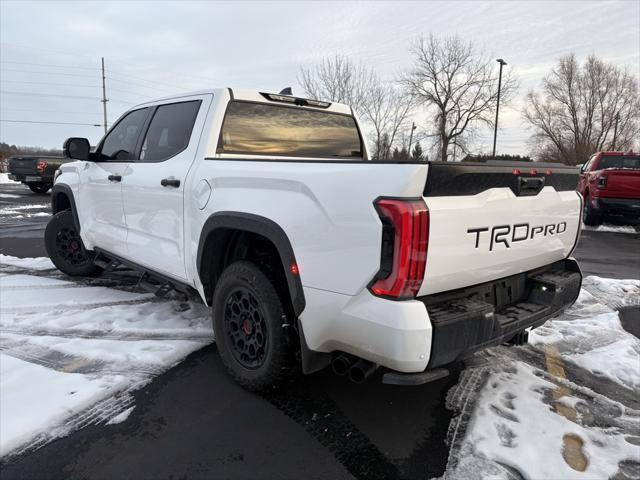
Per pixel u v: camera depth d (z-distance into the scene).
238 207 2.87
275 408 2.83
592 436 2.57
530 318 2.74
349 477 2.26
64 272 5.51
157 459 2.36
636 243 9.56
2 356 3.40
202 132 3.46
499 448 2.44
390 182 2.14
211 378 3.18
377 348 2.21
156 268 3.83
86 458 2.35
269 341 2.78
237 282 2.92
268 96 3.80
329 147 4.31
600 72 44.97
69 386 2.98
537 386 3.12
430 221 2.12
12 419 2.61
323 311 2.42
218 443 2.49
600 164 12.42
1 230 9.48
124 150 4.34
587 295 5.30
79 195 4.91
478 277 2.50
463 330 2.28
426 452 2.44
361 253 2.22
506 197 2.54
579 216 3.31
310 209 2.45
